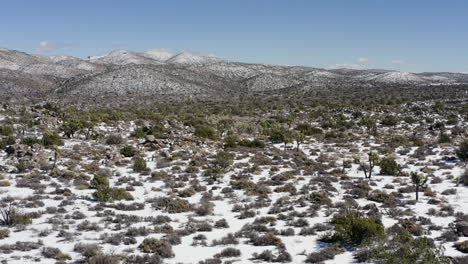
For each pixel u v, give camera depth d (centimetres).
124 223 1892
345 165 3588
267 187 2725
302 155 4191
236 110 10300
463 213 2036
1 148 3875
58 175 2905
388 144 4984
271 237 1648
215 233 1795
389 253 1377
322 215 2062
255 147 4791
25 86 18575
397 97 13438
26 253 1473
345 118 8306
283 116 8875
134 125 6588
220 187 2759
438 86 18112
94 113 8156
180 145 4525
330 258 1455
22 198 2267
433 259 1311
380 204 2302
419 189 2656
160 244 1557
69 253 1484
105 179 2658
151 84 18875
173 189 2616
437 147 4525
